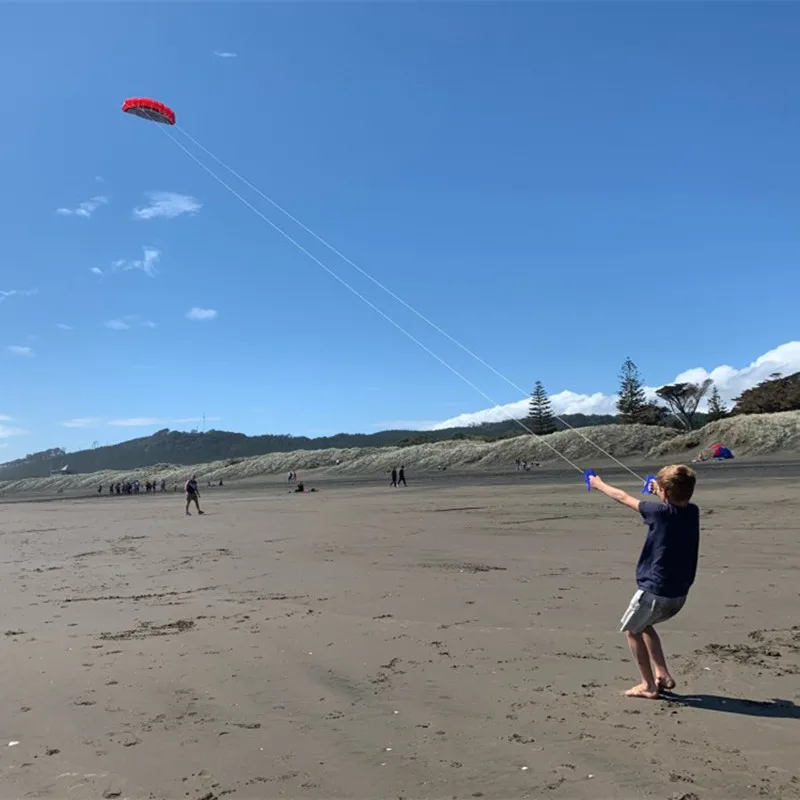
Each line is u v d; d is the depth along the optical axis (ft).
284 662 21.67
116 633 26.66
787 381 334.65
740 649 21.08
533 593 30.68
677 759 13.65
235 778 13.64
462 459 342.44
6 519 122.01
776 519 51.44
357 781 13.32
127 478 548.31
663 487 16.67
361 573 38.83
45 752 15.26
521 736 15.10
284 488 226.17
